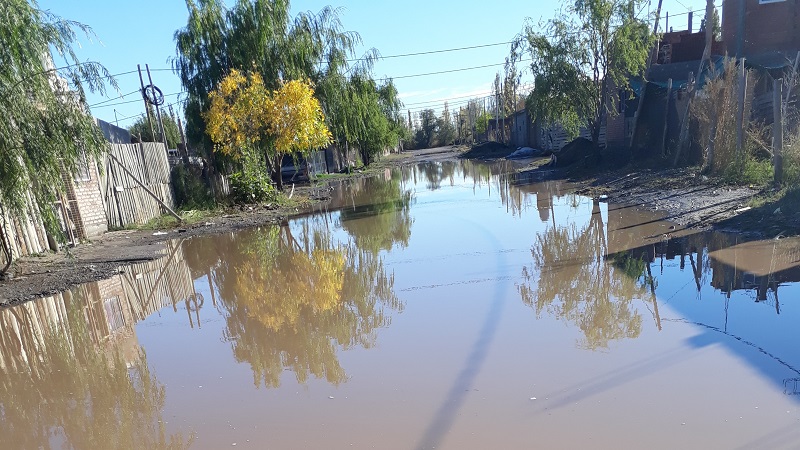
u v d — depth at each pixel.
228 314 5.87
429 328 4.80
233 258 8.95
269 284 7.04
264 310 5.90
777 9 18.78
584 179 15.91
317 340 4.80
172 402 3.81
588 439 2.89
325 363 4.26
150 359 4.71
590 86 19.27
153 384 4.16
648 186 11.79
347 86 20.70
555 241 7.89
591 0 18.22
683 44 22.03
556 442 2.89
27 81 7.29
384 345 4.52
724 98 10.85
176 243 10.81
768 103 11.77
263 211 15.30
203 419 3.51
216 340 5.07
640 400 3.25
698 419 2.99
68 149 7.98
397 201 15.20
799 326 4.13
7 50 6.97
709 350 3.85
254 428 3.34
